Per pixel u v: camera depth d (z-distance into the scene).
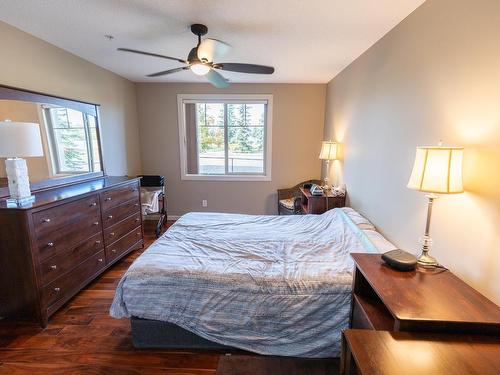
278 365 1.56
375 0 1.78
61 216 2.14
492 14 1.25
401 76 2.05
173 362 1.72
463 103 1.44
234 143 4.71
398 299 1.14
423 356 0.90
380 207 2.39
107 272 2.88
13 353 1.77
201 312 1.71
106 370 1.65
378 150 2.43
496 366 0.87
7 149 1.85
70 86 2.91
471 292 1.20
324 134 4.46
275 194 4.71
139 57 3.07
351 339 0.98
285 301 1.65
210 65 2.32
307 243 2.24
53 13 2.02
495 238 1.24
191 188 4.73
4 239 1.87
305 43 2.56
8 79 2.21
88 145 3.14
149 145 4.60
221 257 1.96
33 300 1.95
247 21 2.13
